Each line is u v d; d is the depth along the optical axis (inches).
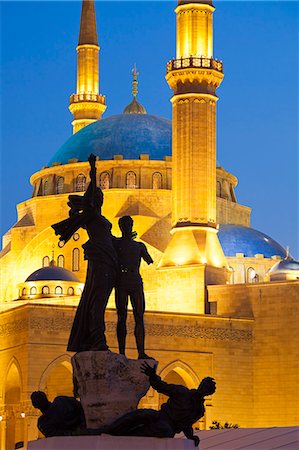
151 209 5359.3
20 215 5693.9
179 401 1918.1
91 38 6446.9
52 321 4296.3
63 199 5462.6
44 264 5378.9
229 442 2623.0
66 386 4690.0
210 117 4891.7
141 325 2030.0
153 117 5885.8
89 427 1931.6
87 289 1984.5
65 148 5792.3
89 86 6437.0
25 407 4215.1
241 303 4690.0
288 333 4576.8
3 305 4923.7
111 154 5600.4
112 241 2028.8
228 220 5625.0
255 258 5221.5
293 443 2443.4
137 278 2033.7
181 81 4886.8
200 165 4857.3
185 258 4820.4
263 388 4596.5
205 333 4586.6
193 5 4911.4
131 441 1884.8
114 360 1934.1
